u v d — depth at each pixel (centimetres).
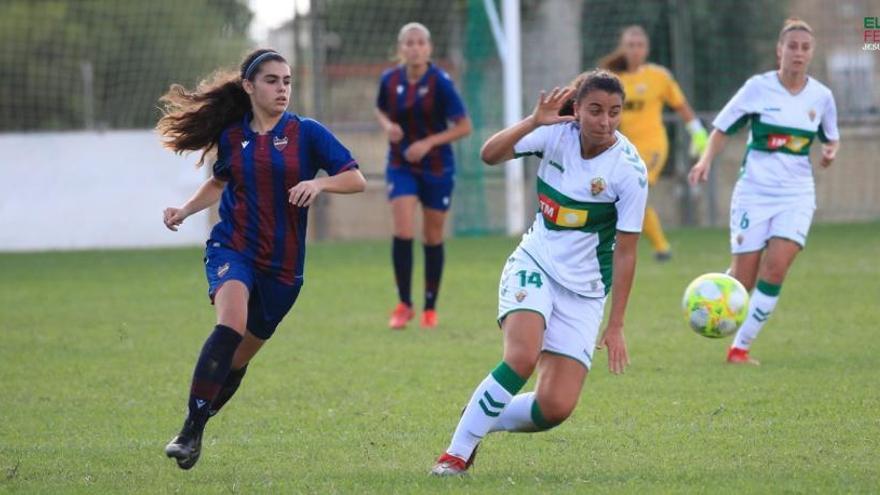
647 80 3947
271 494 1449
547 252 1538
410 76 3000
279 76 1587
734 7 6231
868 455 1622
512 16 5047
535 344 1494
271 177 1589
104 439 1833
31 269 4384
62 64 6006
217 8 5859
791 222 2416
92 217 5203
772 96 2450
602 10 6225
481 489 1447
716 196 5769
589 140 1500
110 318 3191
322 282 3900
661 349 2594
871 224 5519
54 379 2362
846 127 5794
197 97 1620
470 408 1527
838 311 3072
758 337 2733
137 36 5847
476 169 5484
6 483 1529
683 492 1418
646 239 5100
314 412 2019
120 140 5212
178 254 4844
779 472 1524
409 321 3102
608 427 1852
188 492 1467
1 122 6025
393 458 1667
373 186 5625
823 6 5900
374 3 5900
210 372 1494
